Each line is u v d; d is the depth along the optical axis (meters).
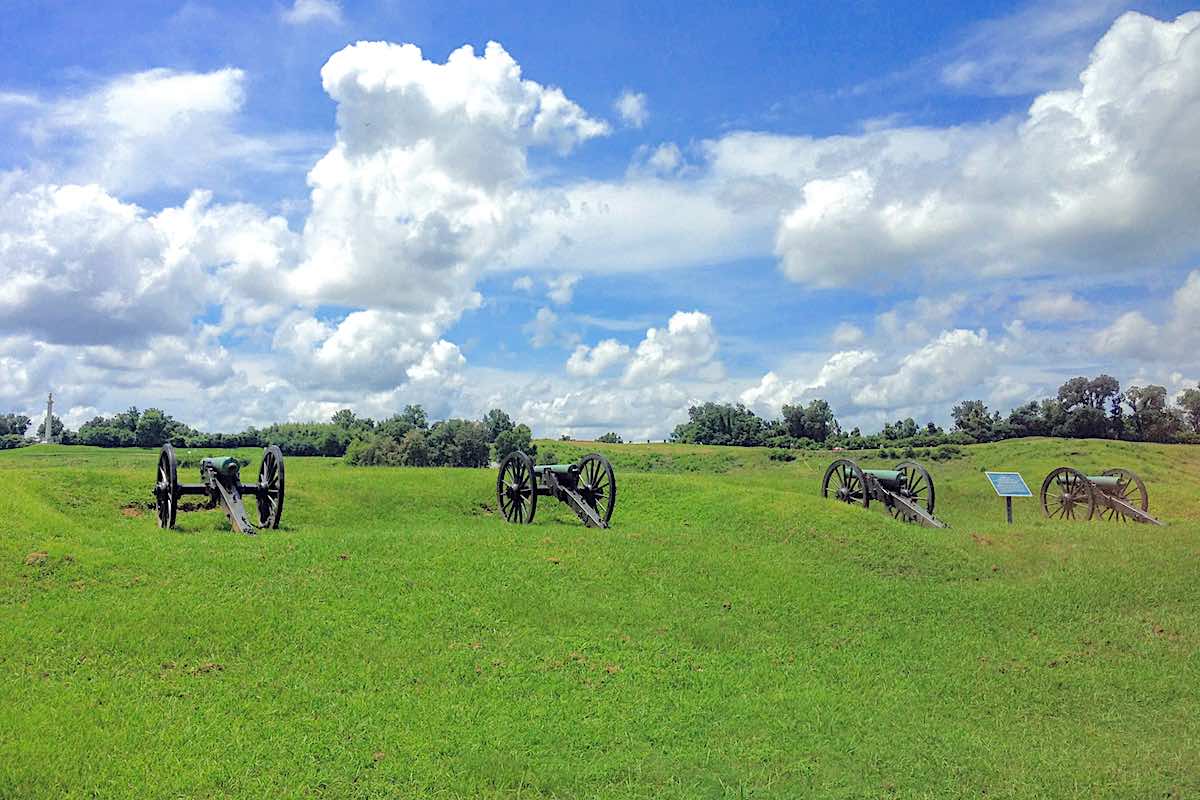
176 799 9.48
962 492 41.38
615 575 19.20
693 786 10.67
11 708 11.04
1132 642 17.22
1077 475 33.88
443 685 13.12
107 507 25.23
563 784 10.54
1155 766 11.69
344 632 14.45
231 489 23.06
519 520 28.86
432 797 10.02
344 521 27.98
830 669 15.29
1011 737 12.78
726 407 96.12
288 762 10.43
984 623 18.34
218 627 13.99
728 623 17.17
